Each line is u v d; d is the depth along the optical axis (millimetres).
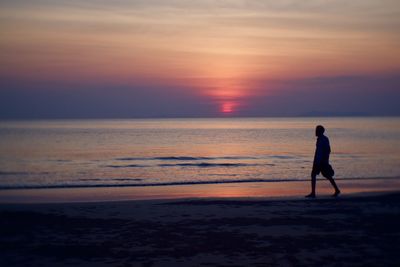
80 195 13922
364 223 8328
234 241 6973
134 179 19797
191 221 8617
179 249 6520
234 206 10406
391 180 17000
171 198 12305
